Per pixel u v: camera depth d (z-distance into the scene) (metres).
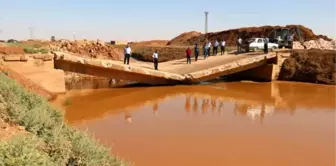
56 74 20.92
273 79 29.56
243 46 35.62
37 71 20.25
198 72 26.06
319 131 12.19
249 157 9.17
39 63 20.30
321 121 13.93
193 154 9.36
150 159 8.87
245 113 15.56
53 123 7.49
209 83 27.89
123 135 11.38
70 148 6.11
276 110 16.41
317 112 15.95
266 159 9.04
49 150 5.84
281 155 9.39
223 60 30.25
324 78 28.16
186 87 25.12
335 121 13.94
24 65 19.89
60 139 6.29
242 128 12.51
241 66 27.75
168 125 12.94
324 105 18.00
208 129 12.29
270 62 30.19
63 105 17.42
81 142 6.36
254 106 17.53
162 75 25.02
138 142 10.51
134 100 19.45
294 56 30.91
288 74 29.95
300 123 13.50
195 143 10.45
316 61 29.55
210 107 17.17
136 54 58.41
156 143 10.41
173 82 26.23
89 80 29.66
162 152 9.51
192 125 12.94
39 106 9.45
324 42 46.75
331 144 10.55
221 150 9.77
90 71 23.31
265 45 30.44
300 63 30.08
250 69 31.55
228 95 21.52
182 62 31.75
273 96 21.25
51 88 20.72
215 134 11.56
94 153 6.21
